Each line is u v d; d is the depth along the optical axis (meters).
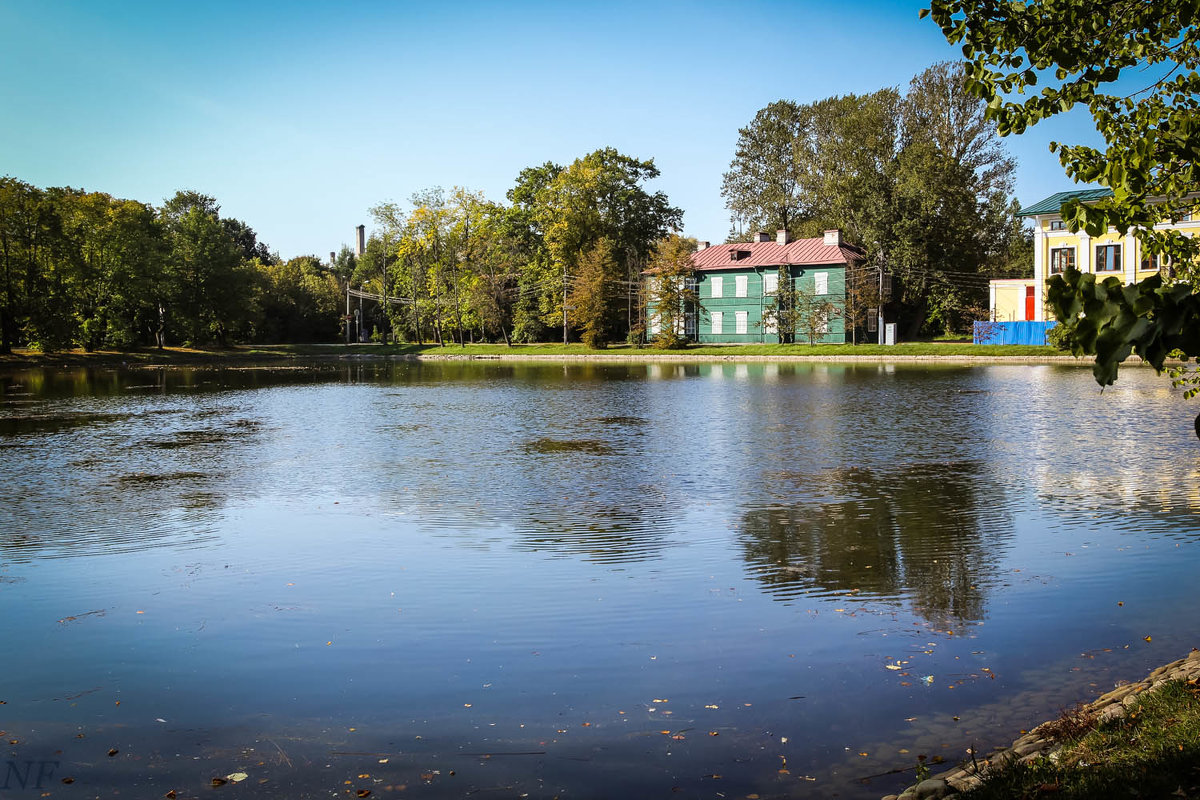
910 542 12.42
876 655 8.27
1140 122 5.70
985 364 54.72
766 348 69.81
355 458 20.94
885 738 6.57
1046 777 5.10
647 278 79.25
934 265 71.44
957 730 6.67
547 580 10.87
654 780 6.02
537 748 6.54
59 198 68.75
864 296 69.69
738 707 7.20
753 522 13.81
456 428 26.72
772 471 18.33
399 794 5.88
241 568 11.59
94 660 8.43
